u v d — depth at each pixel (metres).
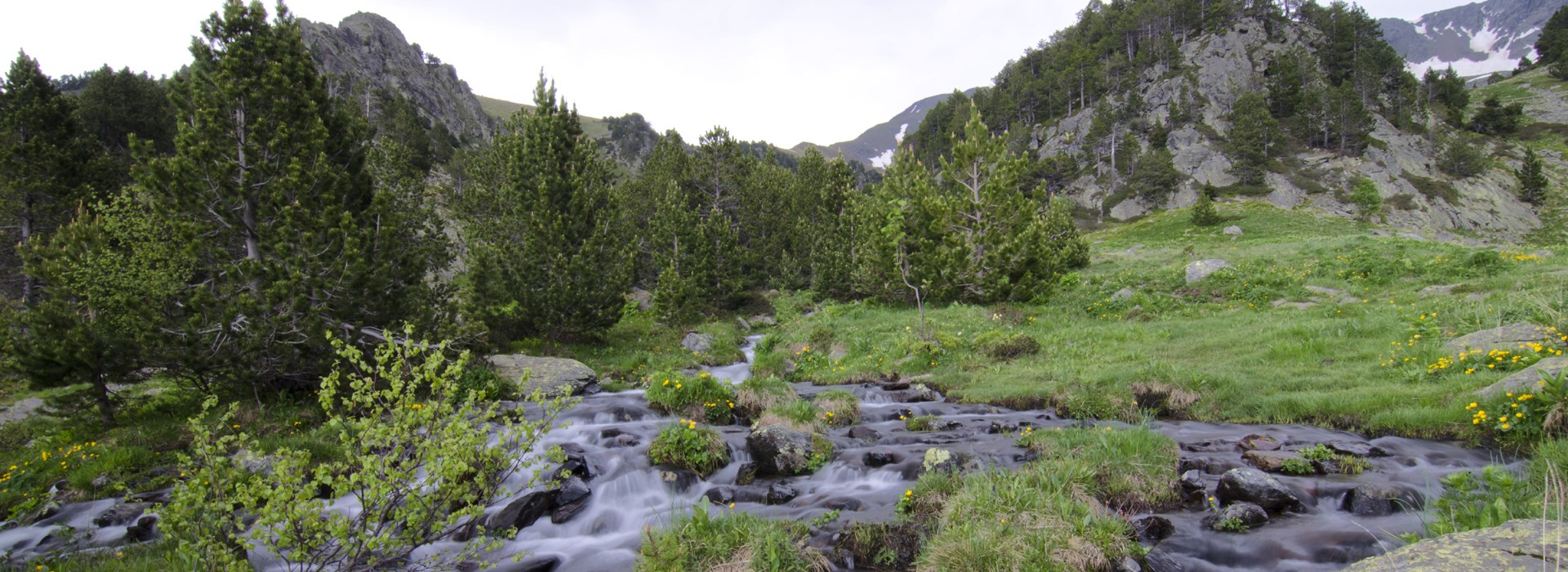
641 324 30.91
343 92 94.75
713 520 6.28
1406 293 18.36
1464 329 12.89
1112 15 135.50
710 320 34.12
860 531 6.32
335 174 15.02
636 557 6.45
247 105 14.83
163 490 9.08
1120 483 7.10
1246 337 15.66
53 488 9.20
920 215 28.72
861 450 9.28
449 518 4.81
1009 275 26.25
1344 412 10.16
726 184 45.81
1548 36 136.38
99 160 27.80
